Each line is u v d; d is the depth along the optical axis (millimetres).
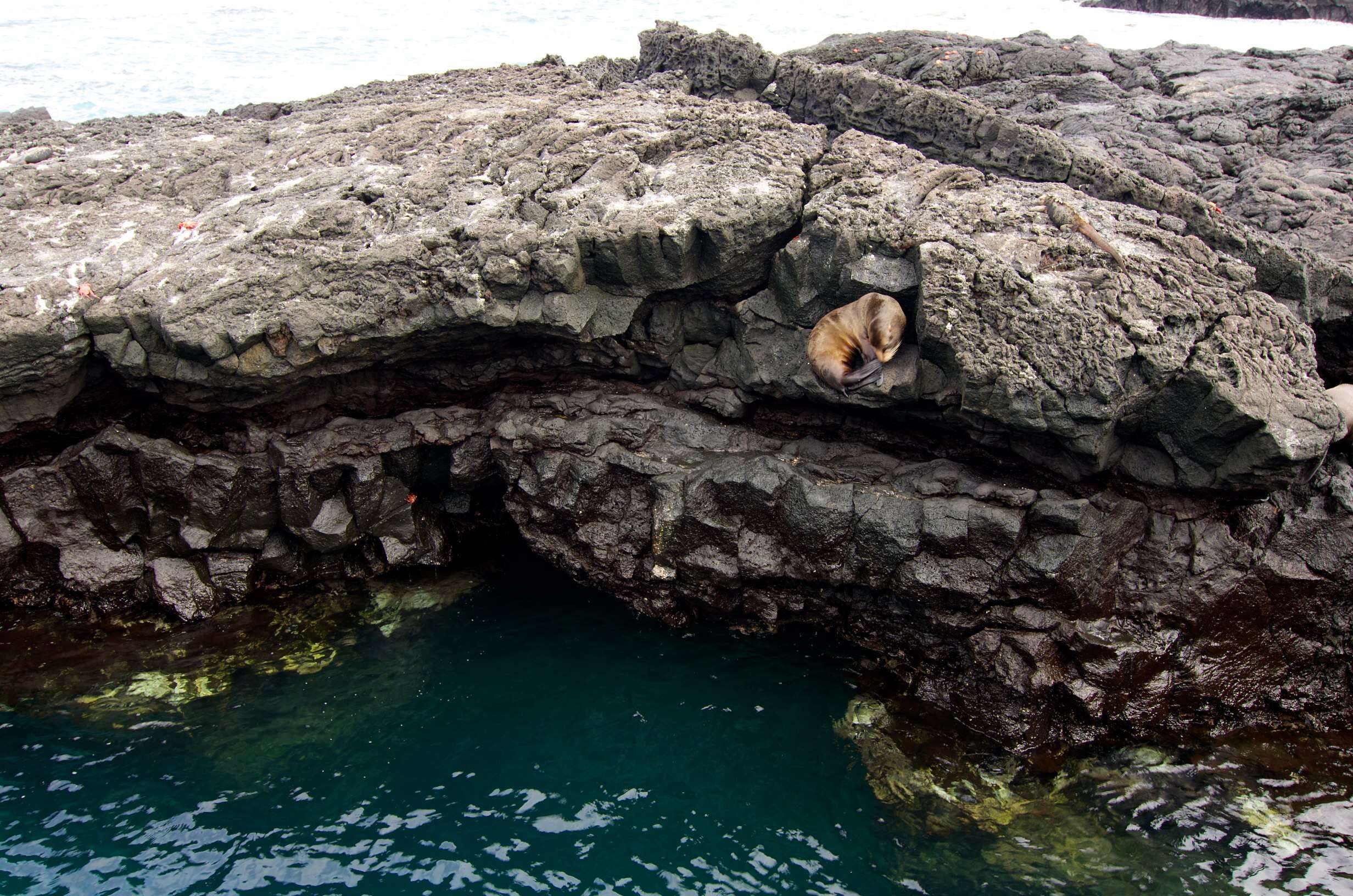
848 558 8211
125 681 8508
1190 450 7387
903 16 29906
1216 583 7758
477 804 7508
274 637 9008
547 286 8242
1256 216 10703
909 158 9172
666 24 13922
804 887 6898
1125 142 12258
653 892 6836
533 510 9195
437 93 12062
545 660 8867
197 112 21438
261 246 8180
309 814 7387
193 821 7297
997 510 7699
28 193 9242
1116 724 7875
